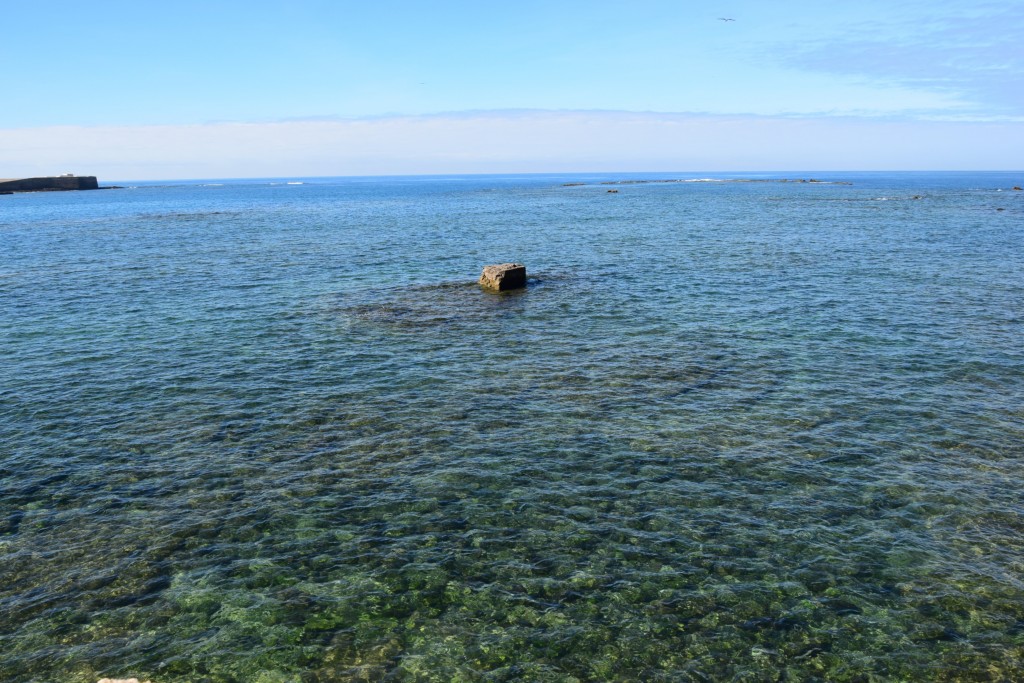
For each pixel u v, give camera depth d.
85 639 11.16
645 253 52.53
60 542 13.77
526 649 10.99
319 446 18.16
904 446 17.88
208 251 55.75
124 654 10.84
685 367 24.41
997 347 26.34
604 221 83.25
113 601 12.05
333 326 30.25
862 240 59.66
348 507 15.09
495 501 15.32
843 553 13.30
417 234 68.56
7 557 13.24
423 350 26.70
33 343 27.73
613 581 12.57
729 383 22.73
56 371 24.23
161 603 12.01
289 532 14.13
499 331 29.33
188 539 13.88
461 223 82.38
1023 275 41.22
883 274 42.06
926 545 13.53
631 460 17.23
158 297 36.69
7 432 19.02
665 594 12.21
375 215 99.38
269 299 35.97
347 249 56.34
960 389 21.94
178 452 17.80
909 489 15.66
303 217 96.12
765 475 16.41
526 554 13.38
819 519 14.49
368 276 42.84
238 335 28.88
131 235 69.62
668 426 19.30
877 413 20.08
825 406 20.64
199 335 28.88
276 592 12.31
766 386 22.42
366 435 18.84
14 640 11.10
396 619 11.66
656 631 11.35
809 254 51.12
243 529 14.24
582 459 17.33
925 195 140.25
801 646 11.02
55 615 11.69
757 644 11.05
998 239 59.31
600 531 14.13
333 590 12.37
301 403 21.22
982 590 12.20
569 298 35.66
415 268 45.91
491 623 11.55
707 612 11.77
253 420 19.89
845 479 16.16
